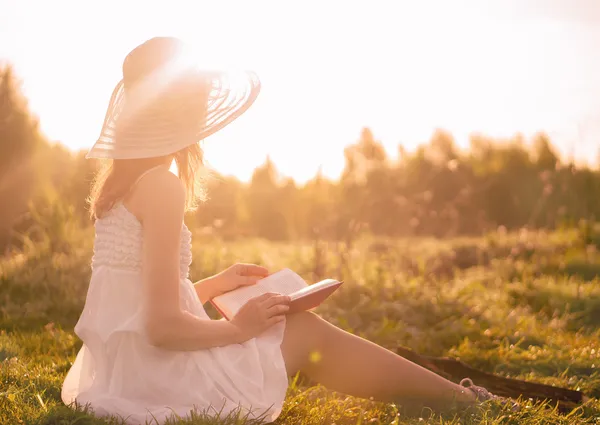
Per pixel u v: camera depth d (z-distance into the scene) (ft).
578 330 20.90
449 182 50.60
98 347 8.97
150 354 8.65
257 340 8.94
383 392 9.84
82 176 34.83
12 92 33.99
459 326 18.16
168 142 8.48
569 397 11.59
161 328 8.19
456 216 49.21
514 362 15.78
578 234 36.78
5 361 12.29
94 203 9.16
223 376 8.63
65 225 25.79
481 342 17.43
